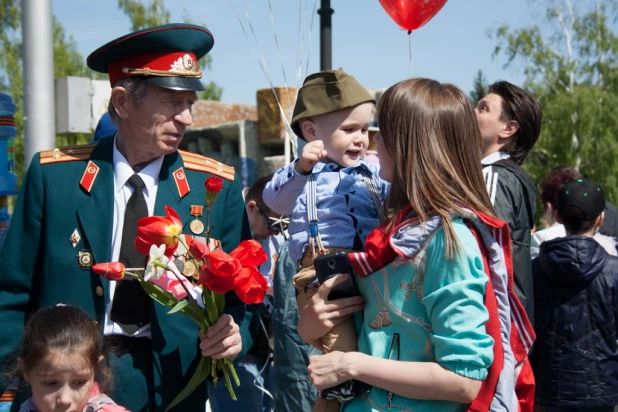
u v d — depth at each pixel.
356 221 2.43
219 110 13.34
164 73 2.45
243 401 3.78
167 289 2.35
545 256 3.76
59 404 2.13
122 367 2.40
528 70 31.59
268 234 3.98
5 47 22.02
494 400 1.92
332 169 2.61
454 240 1.89
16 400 2.41
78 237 2.45
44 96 4.41
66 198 2.47
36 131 4.40
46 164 2.51
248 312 2.67
